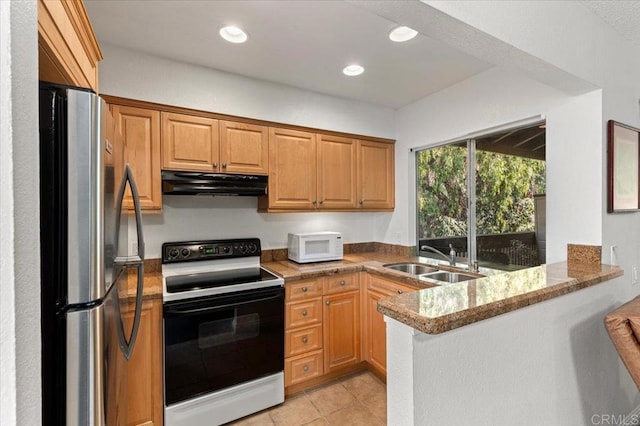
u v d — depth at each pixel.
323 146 2.75
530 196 2.13
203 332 1.91
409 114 2.99
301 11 1.60
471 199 2.55
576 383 1.40
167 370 1.80
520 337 1.14
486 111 2.27
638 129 1.90
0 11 0.44
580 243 1.74
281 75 2.36
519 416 1.15
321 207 2.74
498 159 2.34
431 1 1.05
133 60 2.01
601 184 1.66
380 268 2.46
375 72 2.31
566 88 1.67
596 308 1.52
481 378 1.03
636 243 1.92
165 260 2.27
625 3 1.56
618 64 1.79
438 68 2.24
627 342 1.17
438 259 2.85
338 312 2.48
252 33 1.80
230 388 1.99
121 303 1.17
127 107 2.00
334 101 2.79
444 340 0.94
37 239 0.52
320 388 2.37
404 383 0.90
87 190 0.83
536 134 2.09
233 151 2.33
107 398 0.91
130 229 2.23
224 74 2.30
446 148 2.78
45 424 0.78
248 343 2.05
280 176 2.53
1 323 0.44
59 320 0.80
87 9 1.58
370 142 3.03
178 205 2.41
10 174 0.45
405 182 3.06
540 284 1.26
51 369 0.79
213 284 2.05
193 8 1.58
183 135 2.16
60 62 0.91
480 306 0.97
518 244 2.20
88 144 0.83
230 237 2.62
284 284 2.23
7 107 0.45
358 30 1.77
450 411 0.96
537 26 1.37
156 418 1.81
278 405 2.17
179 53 2.04
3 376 0.44
